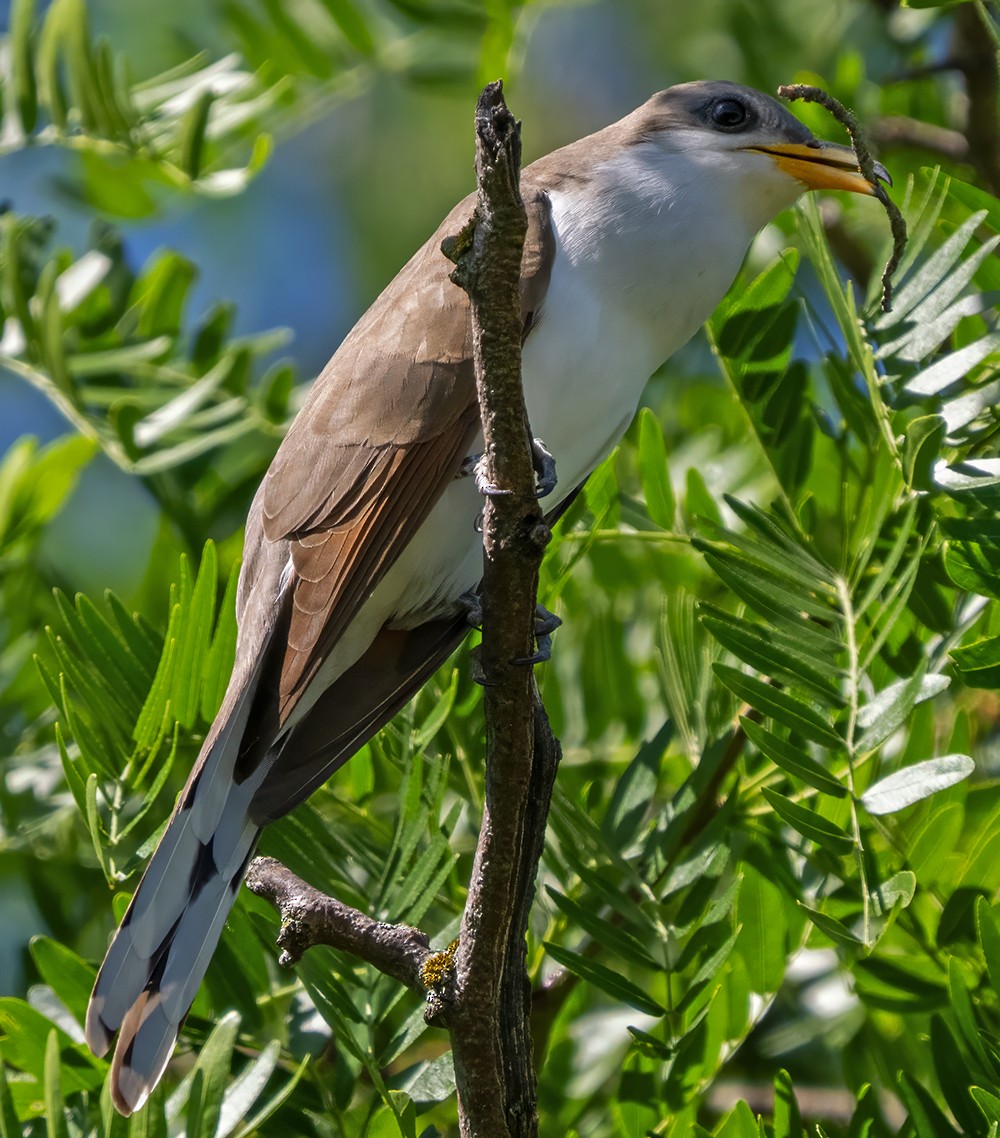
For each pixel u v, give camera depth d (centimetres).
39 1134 691
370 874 777
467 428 741
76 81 955
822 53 1117
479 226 521
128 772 762
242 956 737
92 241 1045
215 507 983
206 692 778
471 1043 576
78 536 1170
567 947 793
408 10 995
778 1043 869
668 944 734
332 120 1347
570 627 920
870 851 689
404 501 734
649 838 770
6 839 906
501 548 553
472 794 820
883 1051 785
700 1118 858
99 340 1007
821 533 823
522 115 1321
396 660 792
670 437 999
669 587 937
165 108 986
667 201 803
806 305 830
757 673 787
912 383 762
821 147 830
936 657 746
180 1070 840
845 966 732
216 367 982
